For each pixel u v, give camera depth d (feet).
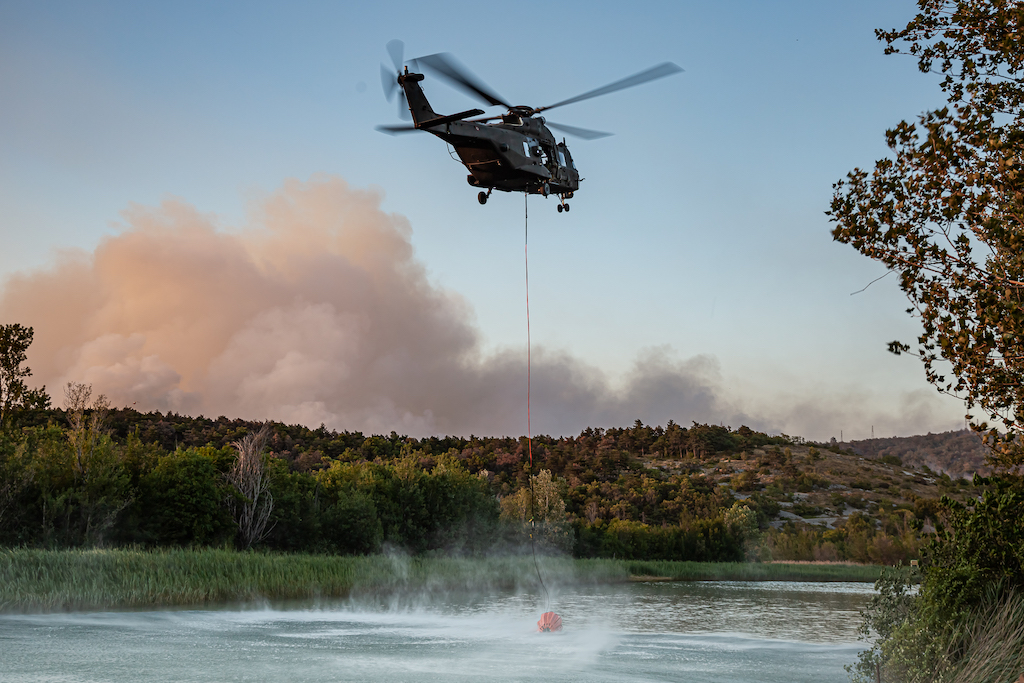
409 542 267.39
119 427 434.30
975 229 29.09
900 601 45.14
